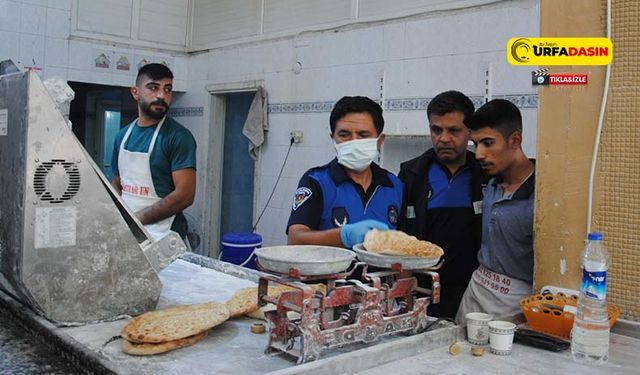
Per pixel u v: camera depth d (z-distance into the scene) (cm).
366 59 372
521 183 187
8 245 134
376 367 115
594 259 128
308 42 410
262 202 448
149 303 146
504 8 301
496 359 123
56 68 439
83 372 114
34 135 128
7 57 414
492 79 307
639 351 131
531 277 182
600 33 147
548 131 154
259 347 125
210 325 128
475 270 214
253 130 445
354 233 155
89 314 138
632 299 144
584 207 150
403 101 352
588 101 148
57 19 436
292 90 423
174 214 268
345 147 196
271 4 439
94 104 525
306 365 105
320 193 200
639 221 142
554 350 129
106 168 536
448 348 129
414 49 345
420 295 142
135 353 118
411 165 245
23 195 128
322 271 118
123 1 471
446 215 232
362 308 122
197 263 211
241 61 465
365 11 372
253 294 152
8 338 136
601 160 147
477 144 187
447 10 327
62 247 133
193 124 515
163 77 270
